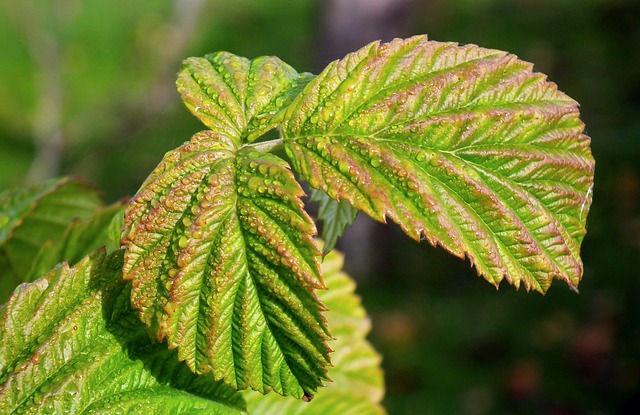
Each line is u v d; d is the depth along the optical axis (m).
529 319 1.28
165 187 0.31
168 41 2.46
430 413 1.10
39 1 2.43
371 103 0.32
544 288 0.31
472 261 0.31
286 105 0.33
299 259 0.30
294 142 0.32
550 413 1.08
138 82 2.28
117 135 2.01
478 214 0.31
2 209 0.42
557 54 1.88
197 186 0.31
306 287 0.30
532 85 0.33
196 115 0.33
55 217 0.42
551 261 0.32
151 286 0.31
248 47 2.33
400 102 0.32
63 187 0.42
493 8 2.14
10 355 0.32
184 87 0.33
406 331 1.28
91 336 0.32
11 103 2.09
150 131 1.96
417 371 1.20
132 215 0.31
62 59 2.31
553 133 0.32
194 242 0.31
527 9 2.09
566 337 1.21
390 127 0.32
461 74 0.32
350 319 0.41
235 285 0.31
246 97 0.33
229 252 0.31
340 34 1.42
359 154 0.31
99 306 0.33
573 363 1.16
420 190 0.31
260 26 2.43
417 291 1.42
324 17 1.44
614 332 1.18
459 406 1.12
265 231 0.31
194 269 0.31
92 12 2.53
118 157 1.91
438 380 1.17
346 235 1.47
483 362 1.20
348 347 0.41
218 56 0.35
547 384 1.13
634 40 1.83
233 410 0.34
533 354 1.20
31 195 0.42
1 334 0.32
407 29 1.46
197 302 0.31
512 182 0.32
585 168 0.33
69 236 0.38
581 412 1.08
